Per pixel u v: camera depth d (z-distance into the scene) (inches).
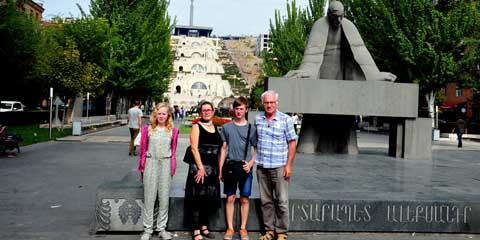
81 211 287.4
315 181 300.0
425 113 1641.2
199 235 217.5
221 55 6240.2
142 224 229.6
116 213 228.8
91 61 1259.2
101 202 229.0
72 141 838.5
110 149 703.7
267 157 213.8
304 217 235.0
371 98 463.8
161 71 1737.2
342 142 516.4
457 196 255.4
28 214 276.4
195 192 213.6
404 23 1212.5
